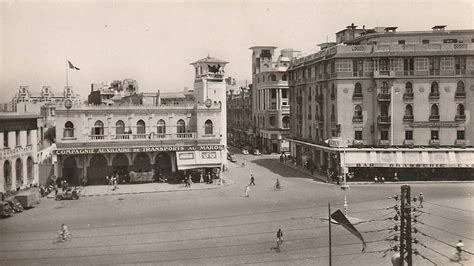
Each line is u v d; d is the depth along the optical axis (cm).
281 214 4462
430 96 6381
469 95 6353
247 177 7138
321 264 2966
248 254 3219
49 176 6600
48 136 8881
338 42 8494
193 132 6875
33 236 3766
